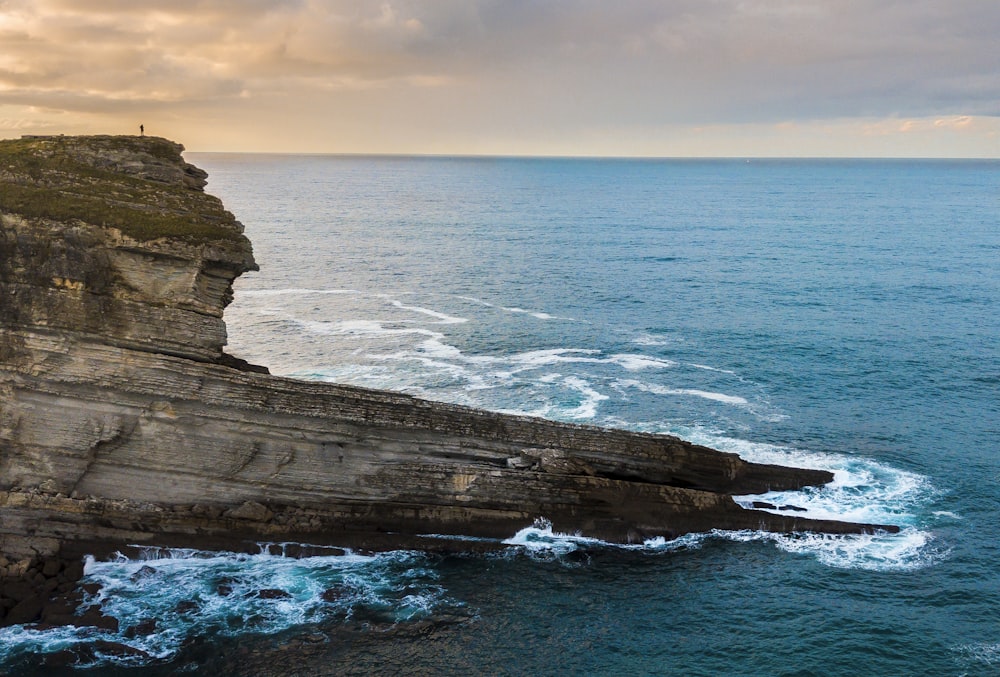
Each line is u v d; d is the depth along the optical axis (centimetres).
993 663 3161
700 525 4081
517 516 3969
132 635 3166
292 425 3719
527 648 3216
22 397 3466
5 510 3509
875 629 3353
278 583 3547
